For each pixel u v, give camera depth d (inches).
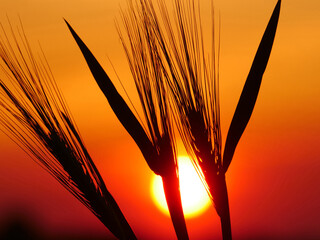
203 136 29.2
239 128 29.3
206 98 29.2
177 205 29.5
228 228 29.4
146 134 29.4
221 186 29.4
